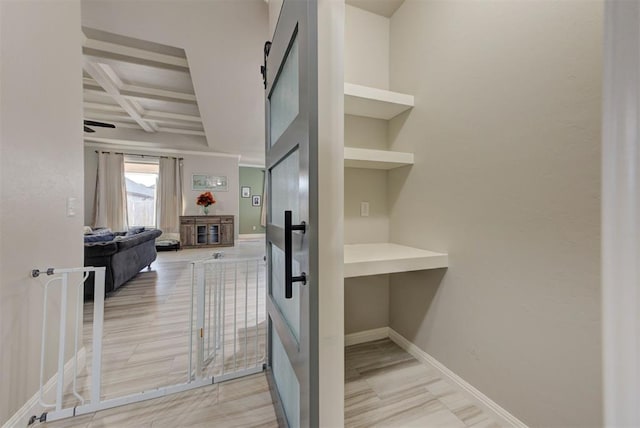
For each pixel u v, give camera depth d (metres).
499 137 1.37
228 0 2.26
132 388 1.67
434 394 1.60
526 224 1.26
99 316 1.47
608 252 0.36
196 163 7.64
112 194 6.77
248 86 3.76
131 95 4.32
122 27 2.58
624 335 0.34
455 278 1.65
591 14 1.03
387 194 2.25
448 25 1.68
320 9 0.95
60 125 1.65
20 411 1.31
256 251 6.88
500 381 1.38
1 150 1.21
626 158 0.33
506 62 1.34
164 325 2.56
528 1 1.24
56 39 1.60
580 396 1.07
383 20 2.21
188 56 3.06
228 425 1.38
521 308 1.28
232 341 2.27
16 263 1.29
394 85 2.17
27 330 1.36
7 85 1.24
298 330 1.08
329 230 0.98
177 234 7.42
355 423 1.38
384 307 2.27
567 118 1.10
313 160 0.87
